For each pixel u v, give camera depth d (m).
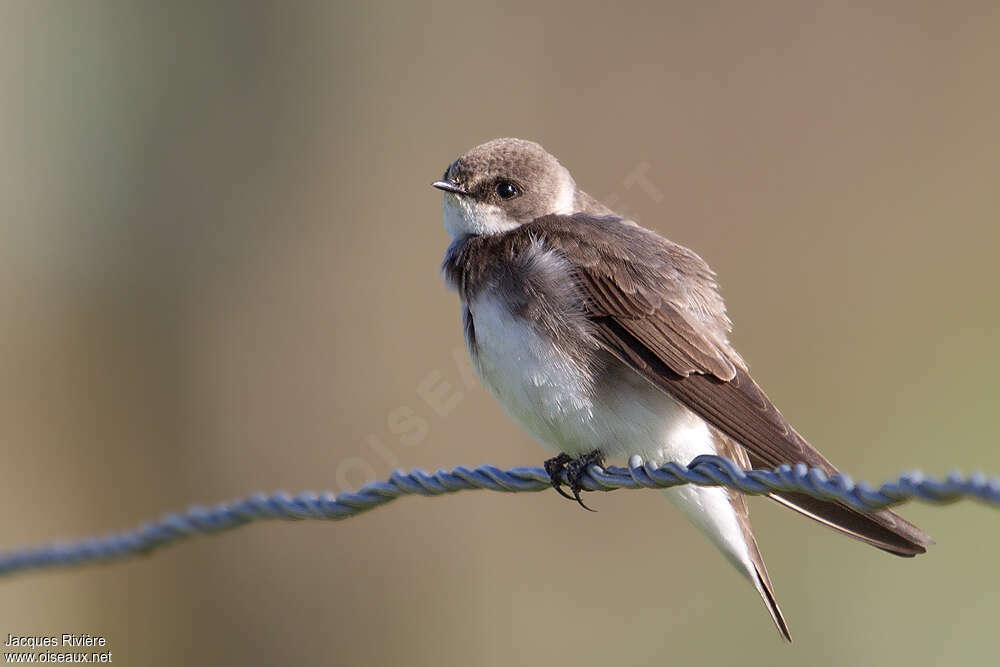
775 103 15.17
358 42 16.52
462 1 15.98
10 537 14.96
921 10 15.26
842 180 15.18
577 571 13.02
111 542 6.59
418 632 13.54
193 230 16.75
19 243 16.45
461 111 15.98
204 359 16.09
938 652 11.16
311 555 13.82
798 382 14.39
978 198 15.13
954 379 14.13
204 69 17.05
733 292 14.80
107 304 16.42
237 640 13.73
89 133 16.94
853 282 14.80
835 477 5.05
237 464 15.62
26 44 16.95
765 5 15.21
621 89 15.32
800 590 11.48
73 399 15.75
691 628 12.12
